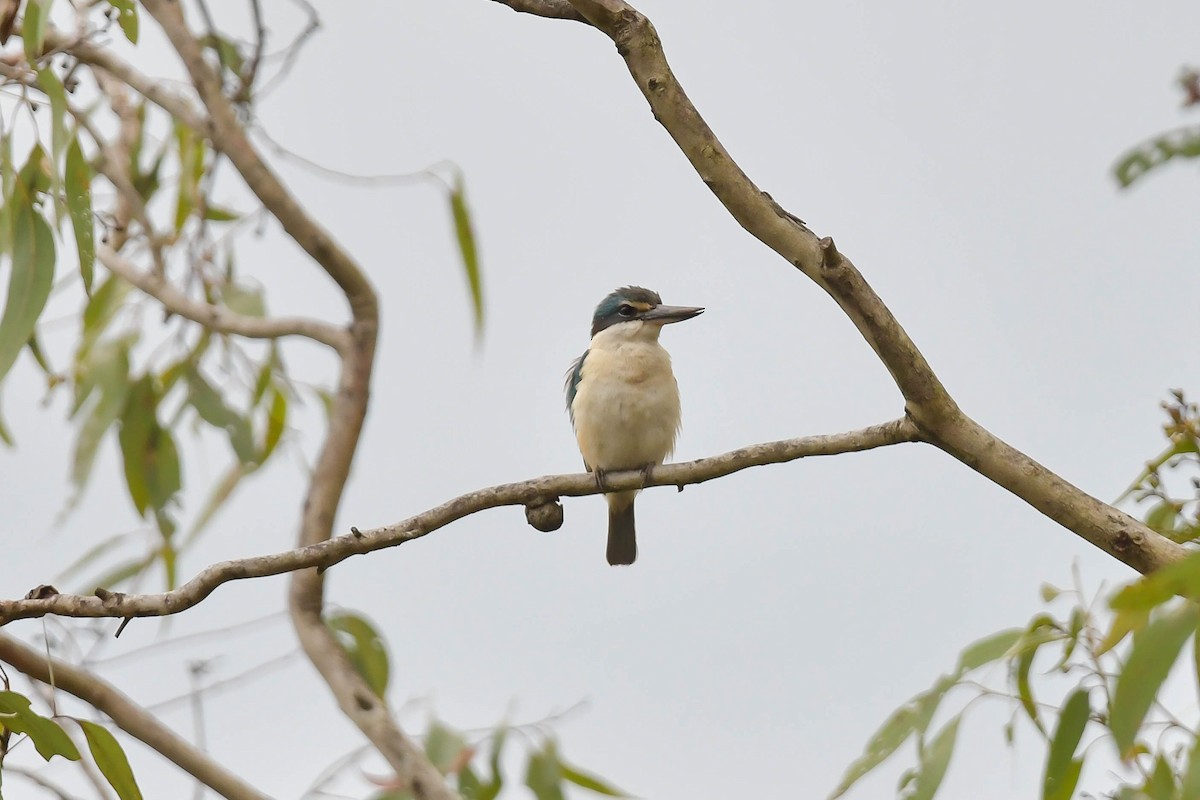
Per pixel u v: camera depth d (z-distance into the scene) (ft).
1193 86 29.04
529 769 35.86
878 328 20.89
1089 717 23.99
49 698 33.04
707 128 20.76
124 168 45.83
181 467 43.21
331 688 37.29
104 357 42.91
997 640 24.64
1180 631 19.03
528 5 22.24
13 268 30.17
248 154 41.09
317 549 24.66
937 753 23.80
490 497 25.91
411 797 34.60
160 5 41.14
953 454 21.94
